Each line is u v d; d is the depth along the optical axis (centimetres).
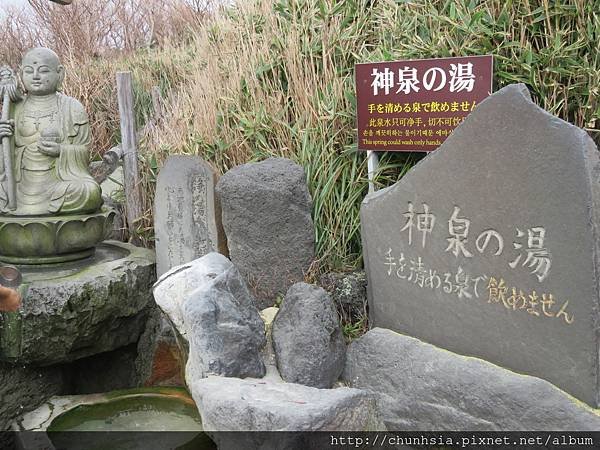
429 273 302
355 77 357
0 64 695
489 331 281
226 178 374
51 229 358
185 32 754
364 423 262
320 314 313
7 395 350
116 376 408
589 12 323
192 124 469
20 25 742
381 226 322
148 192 471
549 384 260
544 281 258
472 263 284
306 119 402
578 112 334
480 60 317
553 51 322
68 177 373
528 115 254
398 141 352
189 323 289
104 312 357
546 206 253
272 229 368
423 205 299
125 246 438
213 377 275
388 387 304
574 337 252
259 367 299
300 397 254
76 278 348
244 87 441
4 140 363
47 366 372
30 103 380
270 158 380
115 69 648
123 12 781
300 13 444
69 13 740
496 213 270
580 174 240
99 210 389
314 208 386
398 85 344
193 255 398
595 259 242
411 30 378
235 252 379
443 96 331
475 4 351
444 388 283
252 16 487
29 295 334
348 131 388
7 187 362
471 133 274
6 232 359
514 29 343
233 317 294
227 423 245
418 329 312
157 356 385
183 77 610
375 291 335
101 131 596
